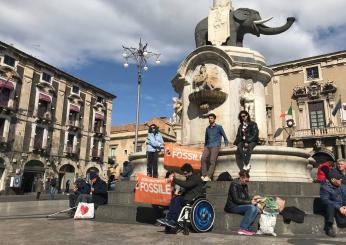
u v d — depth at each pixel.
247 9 11.67
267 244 4.72
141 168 10.05
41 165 31.98
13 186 28.39
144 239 5.02
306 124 31.17
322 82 30.95
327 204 5.88
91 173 8.41
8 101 29.20
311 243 4.88
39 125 32.03
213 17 11.73
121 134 44.12
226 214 6.04
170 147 7.87
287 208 5.95
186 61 10.98
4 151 28.55
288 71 33.22
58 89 34.62
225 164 8.39
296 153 8.25
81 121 37.22
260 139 10.10
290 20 11.51
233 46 11.00
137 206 7.68
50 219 7.89
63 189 34.12
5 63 28.89
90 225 6.65
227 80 10.39
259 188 6.94
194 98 10.30
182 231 5.78
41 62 32.31
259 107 10.45
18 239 4.99
